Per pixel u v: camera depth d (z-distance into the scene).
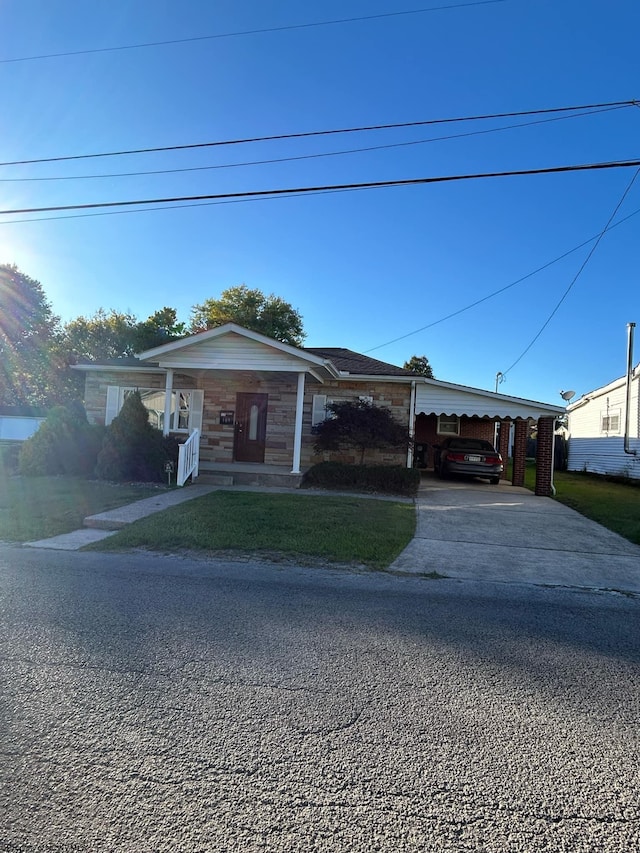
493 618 4.61
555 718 2.95
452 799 2.26
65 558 6.35
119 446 12.58
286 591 5.19
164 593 4.99
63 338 33.50
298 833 2.04
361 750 2.58
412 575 6.05
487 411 14.80
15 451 15.80
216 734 2.68
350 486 13.27
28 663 3.41
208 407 16.22
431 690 3.22
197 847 1.96
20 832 2.00
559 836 2.07
